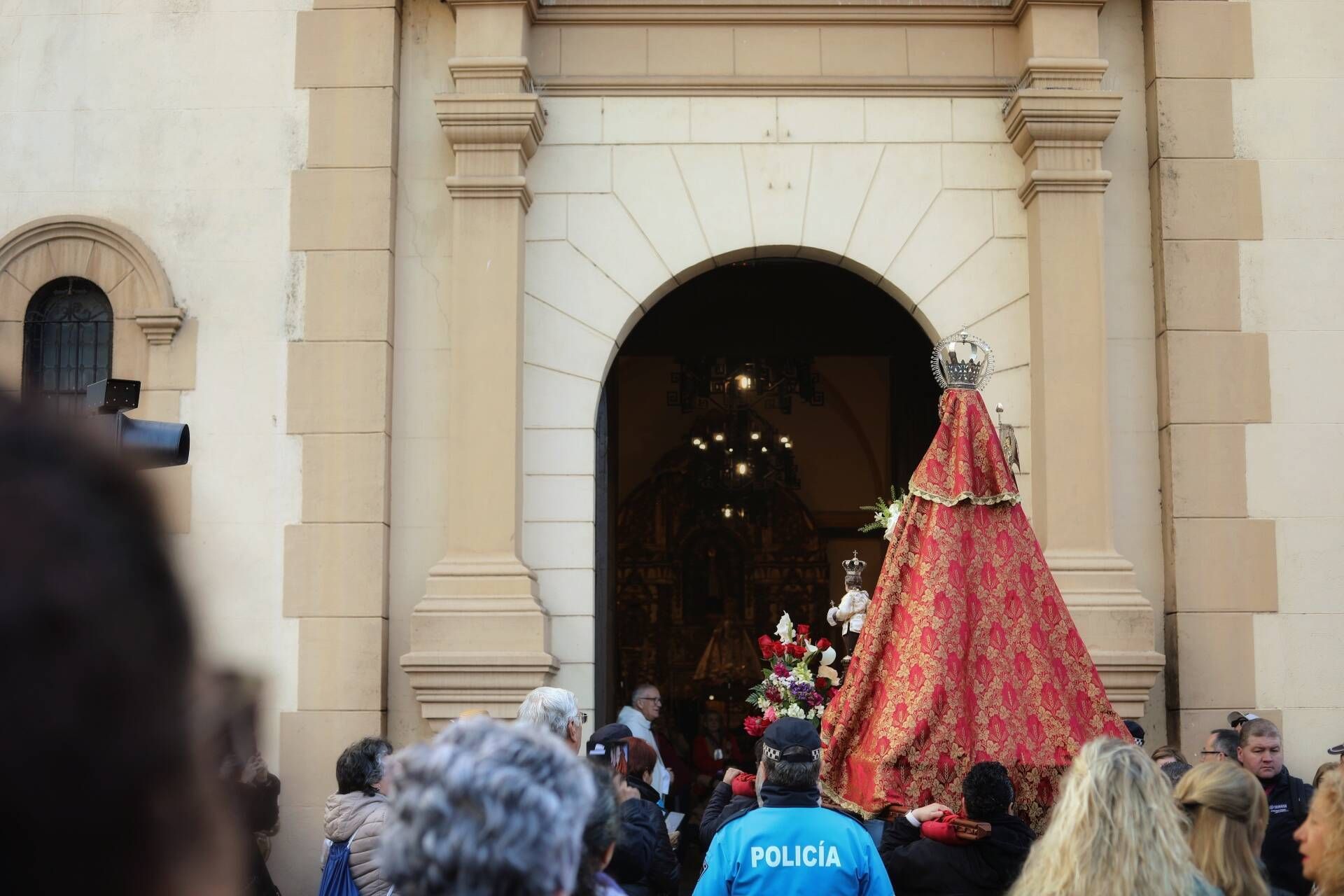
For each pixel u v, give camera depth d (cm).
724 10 921
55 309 917
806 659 718
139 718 71
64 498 70
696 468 2214
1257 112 906
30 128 919
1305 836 397
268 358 888
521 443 887
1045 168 890
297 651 854
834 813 475
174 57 921
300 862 828
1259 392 880
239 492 873
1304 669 858
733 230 916
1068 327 878
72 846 70
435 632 838
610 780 336
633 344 1326
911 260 915
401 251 909
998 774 514
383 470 871
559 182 921
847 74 925
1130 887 318
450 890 200
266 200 903
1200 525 869
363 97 908
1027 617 622
